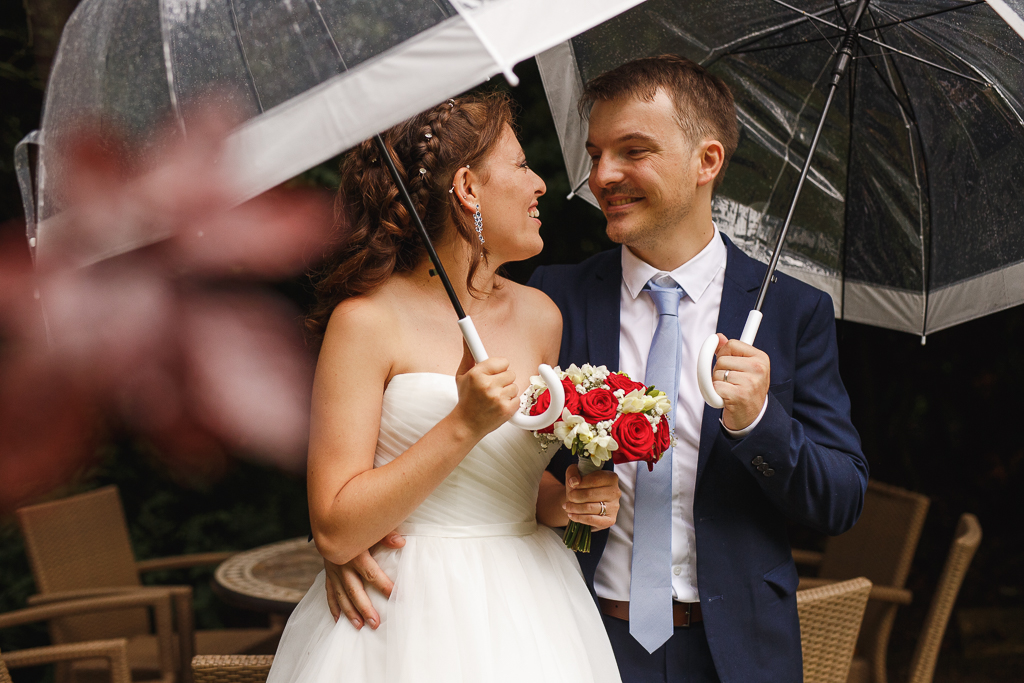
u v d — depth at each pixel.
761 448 1.56
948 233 1.96
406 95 1.05
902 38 1.84
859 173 2.06
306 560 3.22
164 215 0.98
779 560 1.72
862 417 4.63
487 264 1.68
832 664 2.05
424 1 1.09
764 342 1.72
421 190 1.58
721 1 1.96
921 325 2.04
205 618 4.50
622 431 1.45
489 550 1.58
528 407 1.52
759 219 2.14
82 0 1.20
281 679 1.59
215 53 1.07
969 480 4.69
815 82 2.02
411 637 1.46
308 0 1.10
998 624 4.42
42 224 1.02
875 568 3.09
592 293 1.87
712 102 1.73
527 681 1.46
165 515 4.45
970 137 1.84
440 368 1.58
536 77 4.15
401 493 1.40
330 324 1.54
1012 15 1.23
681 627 1.69
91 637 3.23
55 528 3.23
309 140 1.04
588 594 1.69
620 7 1.09
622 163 1.69
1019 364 4.41
